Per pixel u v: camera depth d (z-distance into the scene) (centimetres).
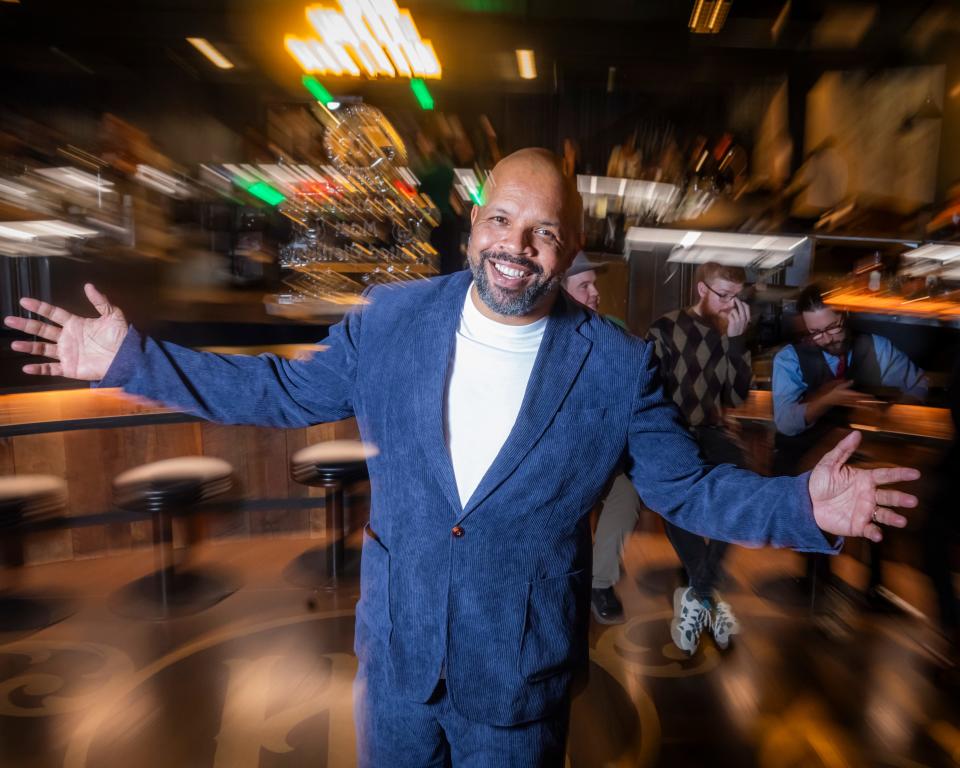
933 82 453
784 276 487
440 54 439
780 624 324
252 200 527
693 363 296
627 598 345
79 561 367
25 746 235
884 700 268
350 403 142
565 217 120
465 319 130
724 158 510
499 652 125
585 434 126
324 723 250
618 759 235
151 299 425
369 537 135
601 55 434
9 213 439
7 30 446
